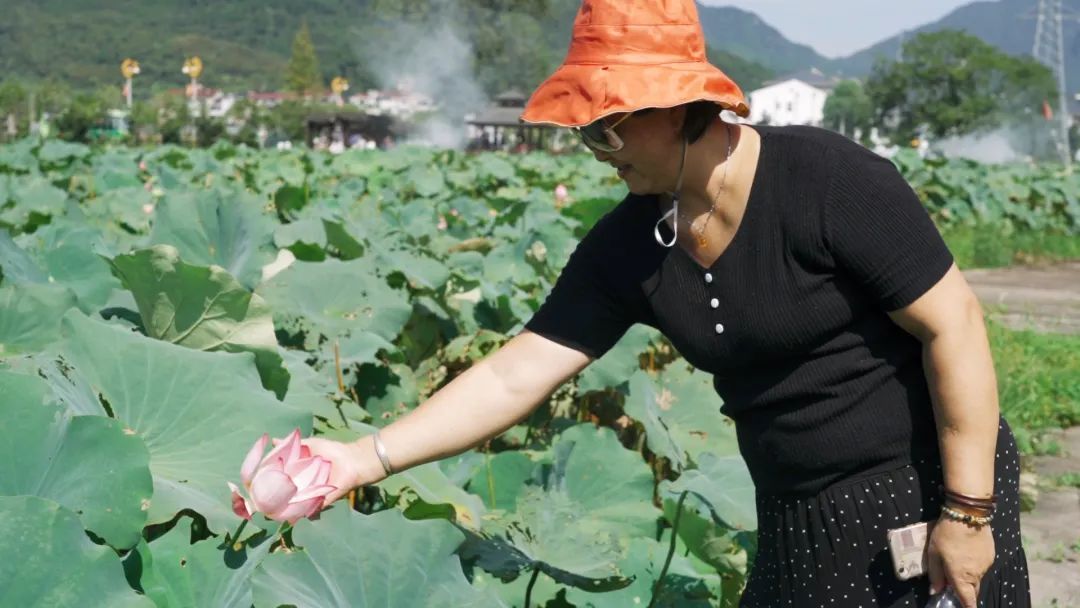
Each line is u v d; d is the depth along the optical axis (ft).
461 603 7.66
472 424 8.55
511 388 8.61
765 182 7.75
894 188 7.64
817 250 7.70
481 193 51.01
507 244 22.79
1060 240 62.69
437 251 21.07
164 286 10.58
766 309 7.89
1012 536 8.14
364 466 8.39
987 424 7.66
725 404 8.66
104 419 7.55
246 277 13.69
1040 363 30.09
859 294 7.81
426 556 7.76
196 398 9.10
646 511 11.89
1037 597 16.05
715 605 11.68
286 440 7.37
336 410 11.26
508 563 9.04
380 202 34.99
